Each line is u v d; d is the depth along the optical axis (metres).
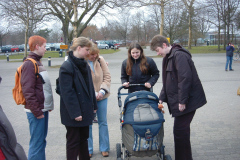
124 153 3.48
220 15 31.62
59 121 5.91
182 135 3.34
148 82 3.98
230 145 4.19
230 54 13.26
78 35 19.67
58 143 4.66
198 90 3.27
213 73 12.70
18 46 53.75
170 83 3.34
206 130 4.89
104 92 3.89
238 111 6.00
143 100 3.47
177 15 39.34
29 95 3.03
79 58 3.08
